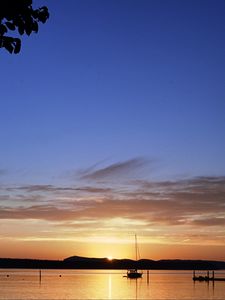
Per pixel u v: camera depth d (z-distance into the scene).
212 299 98.00
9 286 138.12
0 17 7.61
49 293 110.56
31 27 7.78
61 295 104.88
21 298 96.56
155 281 186.38
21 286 139.25
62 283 161.12
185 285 150.00
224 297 102.62
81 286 142.75
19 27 7.73
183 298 99.88
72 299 95.44
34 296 101.69
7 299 93.94
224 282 171.38
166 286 143.88
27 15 7.69
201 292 117.06
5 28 7.69
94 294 109.19
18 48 7.77
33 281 175.00
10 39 7.71
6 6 7.52
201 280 176.38
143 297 102.06
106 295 106.44
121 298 98.81
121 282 175.00
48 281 177.25
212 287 138.50
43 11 7.84
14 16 7.64
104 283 165.12
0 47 7.72
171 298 99.75
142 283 166.75
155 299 97.44
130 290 124.19
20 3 7.59
